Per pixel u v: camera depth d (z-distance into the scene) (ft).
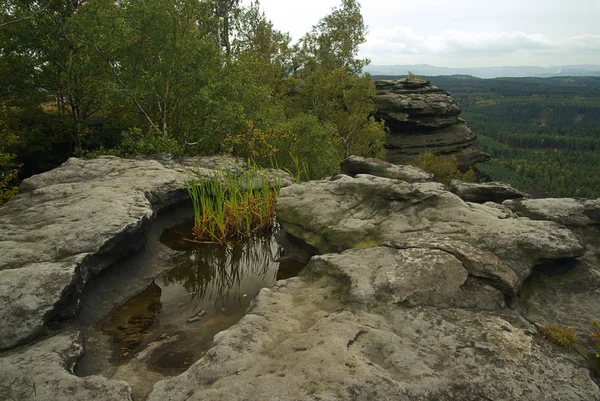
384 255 19.60
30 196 28.04
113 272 23.25
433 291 16.92
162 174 33.96
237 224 31.45
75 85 63.77
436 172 127.34
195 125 56.24
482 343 14.40
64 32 62.49
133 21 51.62
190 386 12.51
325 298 17.83
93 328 18.58
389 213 24.94
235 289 23.70
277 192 35.47
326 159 58.95
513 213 25.23
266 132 55.52
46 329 16.67
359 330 14.70
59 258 19.81
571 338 14.93
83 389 12.60
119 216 23.90
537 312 17.70
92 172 34.27
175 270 26.07
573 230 23.95
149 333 18.53
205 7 62.39
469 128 151.33
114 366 15.76
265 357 13.46
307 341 13.93
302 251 27.91
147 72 52.19
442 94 150.10
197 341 17.74
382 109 141.69
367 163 47.03
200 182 31.94
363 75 130.41
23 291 16.70
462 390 12.42
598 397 12.54
